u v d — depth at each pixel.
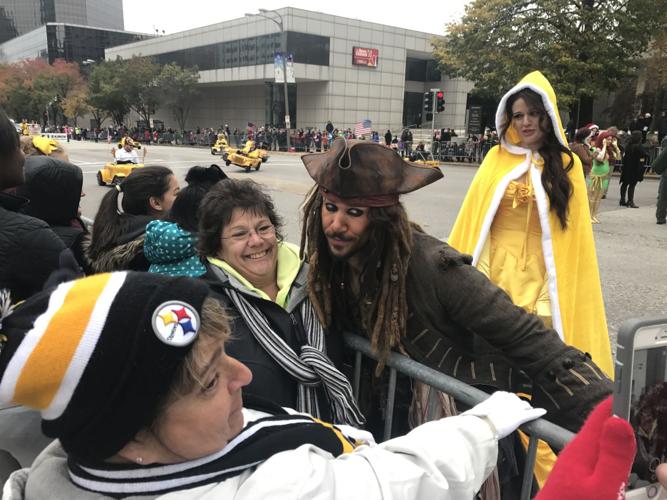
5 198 2.10
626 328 0.89
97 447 0.89
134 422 0.88
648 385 0.92
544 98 2.70
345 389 1.70
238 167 22.61
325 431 1.20
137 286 0.89
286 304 1.82
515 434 1.90
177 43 54.31
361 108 45.28
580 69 22.25
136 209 2.96
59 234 2.87
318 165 1.67
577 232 2.71
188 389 0.92
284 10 40.84
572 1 22.14
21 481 1.05
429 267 1.67
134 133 53.62
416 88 50.25
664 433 0.93
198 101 56.03
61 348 0.82
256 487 0.94
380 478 1.03
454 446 1.17
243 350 1.67
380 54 45.22
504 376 1.86
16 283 2.03
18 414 1.66
